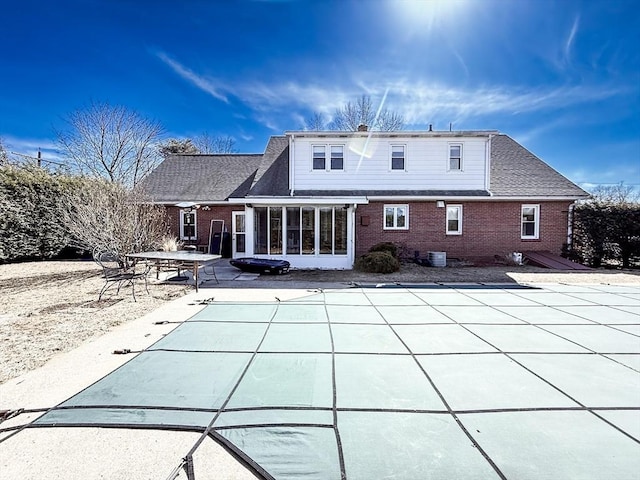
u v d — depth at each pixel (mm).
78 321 6535
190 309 7480
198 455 2768
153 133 26078
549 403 3596
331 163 16391
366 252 15867
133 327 6184
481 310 7473
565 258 15430
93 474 2555
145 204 13562
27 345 5246
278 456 2760
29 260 15367
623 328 6191
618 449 2861
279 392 3801
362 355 4895
